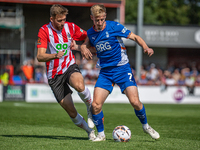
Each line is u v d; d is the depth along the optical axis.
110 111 36.75
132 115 31.95
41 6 74.81
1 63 66.69
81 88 15.30
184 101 55.72
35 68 63.38
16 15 70.62
